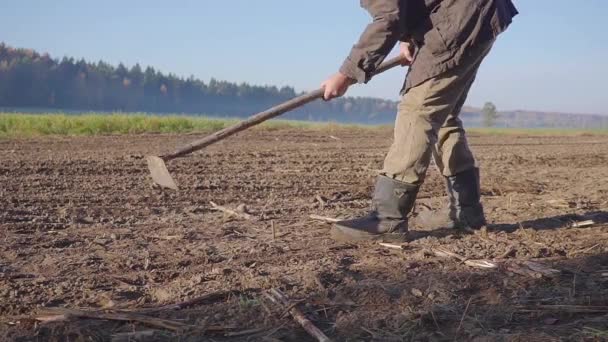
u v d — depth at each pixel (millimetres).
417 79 3691
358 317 2600
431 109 3740
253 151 10820
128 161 8508
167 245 3938
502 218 4871
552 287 3035
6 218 4617
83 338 2391
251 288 2977
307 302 2764
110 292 2953
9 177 6715
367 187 6641
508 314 2680
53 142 12219
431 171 8070
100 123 16234
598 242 3938
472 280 3084
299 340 2439
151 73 155750
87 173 7227
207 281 3111
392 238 3912
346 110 186750
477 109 144625
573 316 2689
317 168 8523
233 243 3996
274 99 181375
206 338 2436
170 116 19594
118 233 4266
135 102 145375
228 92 174125
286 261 3514
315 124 23844
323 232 4332
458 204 4234
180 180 6809
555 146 15164
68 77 132125
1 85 121062
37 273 3287
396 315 2617
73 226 4477
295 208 5375
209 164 8516
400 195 3881
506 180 7500
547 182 7477
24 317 2607
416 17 3676
